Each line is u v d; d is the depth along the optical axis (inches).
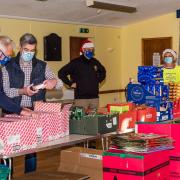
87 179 113.7
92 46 214.4
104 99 325.7
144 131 130.9
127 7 261.9
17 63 137.6
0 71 136.0
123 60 343.6
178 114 171.5
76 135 129.0
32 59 140.1
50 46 274.1
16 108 122.5
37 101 136.6
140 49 331.6
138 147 111.7
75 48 298.8
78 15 271.4
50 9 243.0
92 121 128.0
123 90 343.9
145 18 316.5
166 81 178.5
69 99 282.7
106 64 326.6
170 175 125.0
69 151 125.3
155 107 158.2
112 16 289.6
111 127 133.2
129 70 340.2
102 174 116.3
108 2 245.3
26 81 138.8
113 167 111.3
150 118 152.2
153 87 164.1
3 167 106.4
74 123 130.9
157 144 115.4
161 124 128.3
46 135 117.8
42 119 116.6
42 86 134.0
